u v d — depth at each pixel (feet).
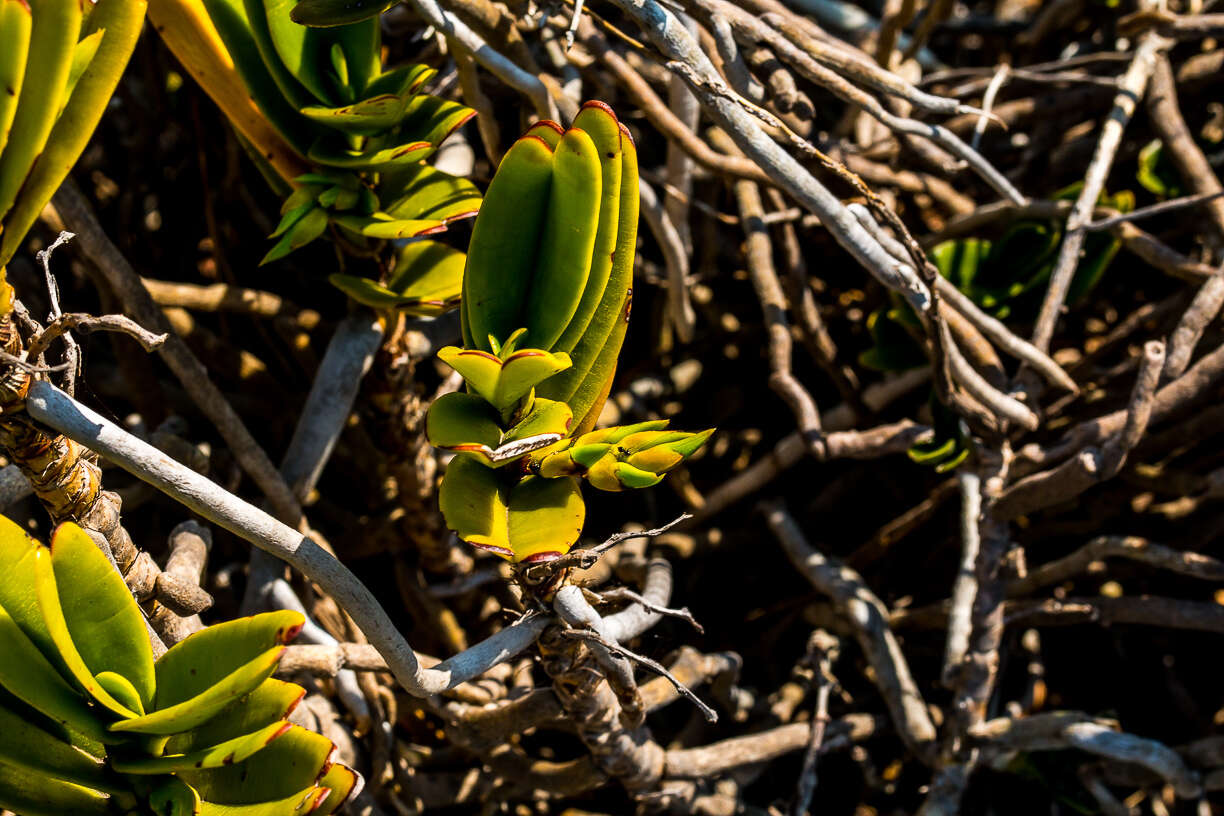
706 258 4.47
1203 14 4.43
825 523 4.58
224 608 3.90
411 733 3.66
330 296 4.34
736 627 4.49
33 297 4.16
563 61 3.75
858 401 4.14
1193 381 3.37
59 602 2.41
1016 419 3.32
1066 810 3.94
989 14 5.90
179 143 4.52
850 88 3.16
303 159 3.02
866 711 4.04
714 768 3.47
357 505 4.40
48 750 2.49
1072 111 4.41
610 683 2.89
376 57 2.92
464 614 4.03
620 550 4.23
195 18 2.92
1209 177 3.95
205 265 4.36
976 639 3.43
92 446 2.44
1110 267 4.71
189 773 2.58
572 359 2.60
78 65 2.36
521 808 3.90
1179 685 4.24
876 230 3.11
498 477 2.57
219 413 3.15
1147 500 4.28
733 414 4.81
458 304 3.04
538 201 2.51
